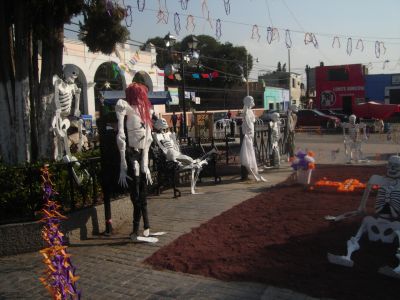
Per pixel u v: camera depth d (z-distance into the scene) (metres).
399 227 5.12
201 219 6.97
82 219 6.07
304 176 9.46
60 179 6.14
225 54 47.91
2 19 7.54
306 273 4.52
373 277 4.37
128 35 9.36
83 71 26.28
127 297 4.20
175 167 8.84
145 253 5.46
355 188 8.86
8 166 6.38
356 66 40.69
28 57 7.73
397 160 5.20
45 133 7.71
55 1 7.27
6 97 7.65
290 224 6.30
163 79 33.75
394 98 39.88
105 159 6.19
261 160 12.68
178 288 4.34
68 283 2.59
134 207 5.97
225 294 4.15
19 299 4.27
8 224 5.56
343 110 41.81
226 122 24.28
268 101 58.97
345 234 5.72
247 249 5.34
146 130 6.05
